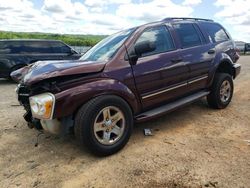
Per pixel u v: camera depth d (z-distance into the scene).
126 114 3.76
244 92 7.33
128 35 4.23
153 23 4.55
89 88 3.45
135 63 4.00
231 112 5.47
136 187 2.92
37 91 3.52
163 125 4.79
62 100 3.30
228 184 2.91
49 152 3.85
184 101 4.74
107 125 3.61
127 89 3.82
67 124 3.47
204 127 4.66
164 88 4.39
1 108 6.34
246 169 3.20
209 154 3.62
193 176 3.08
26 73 4.01
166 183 2.97
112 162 3.49
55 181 3.11
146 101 4.18
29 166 3.47
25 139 4.35
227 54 5.70
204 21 5.65
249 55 28.84
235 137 4.19
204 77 5.16
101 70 3.68
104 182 3.05
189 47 4.89
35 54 11.16
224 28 6.10
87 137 3.42
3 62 10.62
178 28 4.88
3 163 3.56
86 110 3.39
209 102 5.61
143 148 3.87
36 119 3.69
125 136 3.78
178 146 3.91
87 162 3.52
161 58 4.32
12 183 3.09
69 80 3.46
